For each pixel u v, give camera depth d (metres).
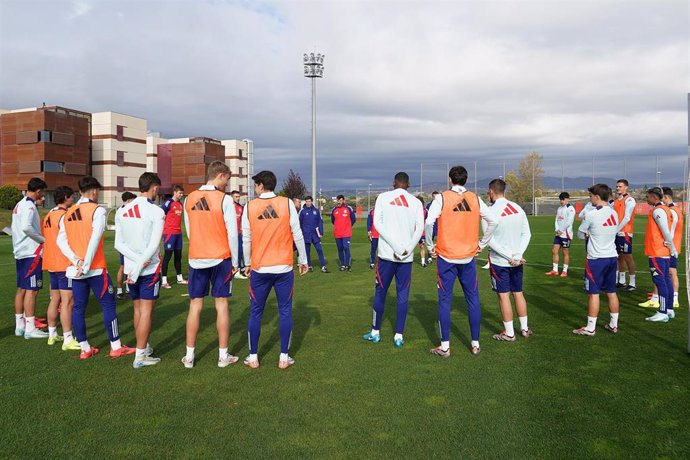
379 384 4.22
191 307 4.70
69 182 48.97
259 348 5.37
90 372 4.58
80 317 4.96
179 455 3.05
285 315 4.69
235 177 77.75
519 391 4.04
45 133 46.34
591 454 3.03
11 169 47.75
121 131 55.28
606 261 5.66
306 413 3.64
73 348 5.34
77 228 4.94
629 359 4.85
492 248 5.54
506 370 4.57
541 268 11.98
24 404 3.82
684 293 8.64
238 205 10.95
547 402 3.81
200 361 4.91
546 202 42.53
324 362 4.85
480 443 3.17
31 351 5.29
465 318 6.74
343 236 11.88
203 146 65.06
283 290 4.68
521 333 5.83
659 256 6.39
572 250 16.28
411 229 5.24
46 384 4.26
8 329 6.26
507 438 3.24
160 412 3.67
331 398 3.92
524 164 43.38
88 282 4.98
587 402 3.80
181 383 4.28
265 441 3.22
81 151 50.25
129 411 3.69
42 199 5.98
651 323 6.34
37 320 6.62
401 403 3.81
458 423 3.46
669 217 6.39
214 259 4.62
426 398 3.91
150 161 66.81
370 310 7.32
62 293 5.29
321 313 7.12
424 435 3.29
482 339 5.67
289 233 4.67
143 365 4.73
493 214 5.12
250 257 4.70
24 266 5.72
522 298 5.70
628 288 8.83
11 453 3.07
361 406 3.76
